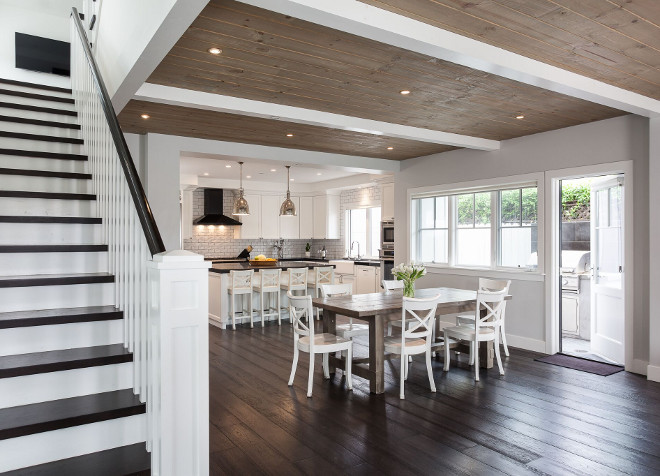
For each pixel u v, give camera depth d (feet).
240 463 9.00
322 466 8.89
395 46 9.71
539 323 18.17
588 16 8.41
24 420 6.06
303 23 8.70
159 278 5.70
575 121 16.17
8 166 11.56
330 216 35.86
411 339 14.24
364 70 11.13
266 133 17.58
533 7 8.09
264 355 17.48
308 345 13.29
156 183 17.58
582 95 11.92
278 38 9.34
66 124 13.73
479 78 11.71
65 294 8.22
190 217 33.35
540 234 18.02
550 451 9.57
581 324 21.09
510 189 19.36
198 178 32.65
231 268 23.36
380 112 14.84
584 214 25.94
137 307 6.88
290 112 14.12
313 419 11.23
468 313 20.20
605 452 9.53
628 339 15.37
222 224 33.50
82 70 13.70
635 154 15.16
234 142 19.30
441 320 22.57
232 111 13.37
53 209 10.55
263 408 11.96
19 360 6.81
